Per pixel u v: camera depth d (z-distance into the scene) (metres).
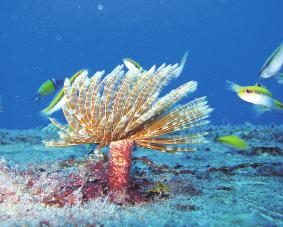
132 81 0.23
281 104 0.37
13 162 0.35
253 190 0.28
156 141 0.24
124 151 0.23
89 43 7.31
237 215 0.21
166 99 0.22
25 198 0.21
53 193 0.22
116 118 0.22
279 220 0.22
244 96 0.36
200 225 0.20
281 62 0.35
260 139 0.57
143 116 0.21
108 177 0.23
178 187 0.27
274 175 0.33
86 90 0.22
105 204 0.22
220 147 0.50
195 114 0.23
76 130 0.22
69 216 0.19
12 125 5.22
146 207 0.23
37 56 7.06
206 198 0.25
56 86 0.46
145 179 0.26
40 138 0.61
